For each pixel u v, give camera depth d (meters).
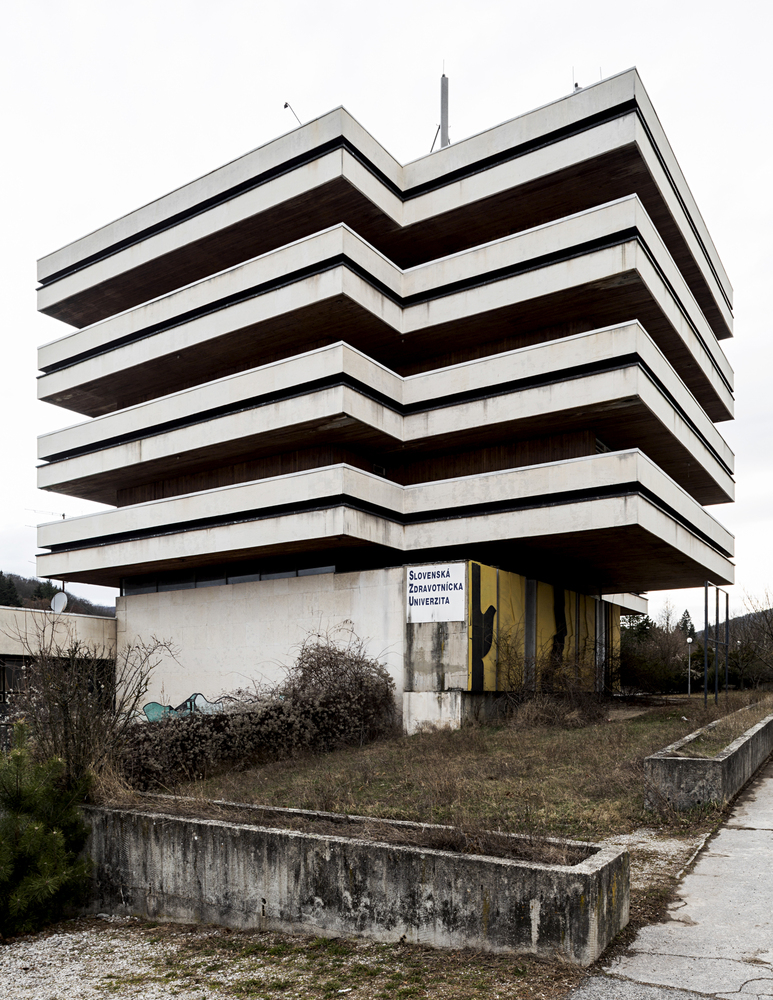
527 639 25.31
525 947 5.63
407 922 6.15
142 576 30.98
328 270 24.30
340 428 24.77
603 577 32.59
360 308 24.80
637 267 22.14
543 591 26.77
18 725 9.54
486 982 5.28
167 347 28.59
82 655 12.98
